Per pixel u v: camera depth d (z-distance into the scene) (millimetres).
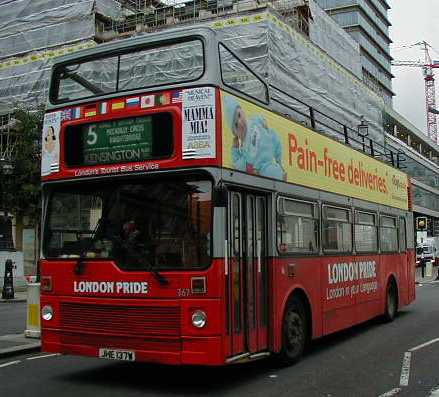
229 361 7039
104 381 8031
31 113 27938
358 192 12453
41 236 8117
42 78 32750
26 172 26219
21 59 33656
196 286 6930
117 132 7605
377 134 40906
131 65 9273
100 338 7398
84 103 7945
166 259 7133
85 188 7812
